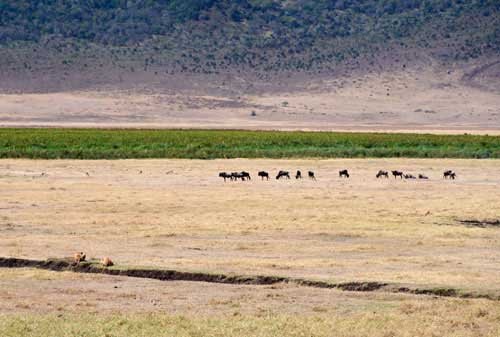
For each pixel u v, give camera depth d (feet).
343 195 525.34
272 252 343.05
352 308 261.65
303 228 395.96
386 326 241.76
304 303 267.39
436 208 466.29
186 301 269.85
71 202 480.64
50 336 231.71
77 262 314.55
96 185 572.10
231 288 285.84
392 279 293.02
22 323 242.99
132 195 515.91
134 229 392.06
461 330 239.91
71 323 243.60
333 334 234.79
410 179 634.02
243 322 244.63
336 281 288.51
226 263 317.01
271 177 640.17
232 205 472.85
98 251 341.21
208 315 254.27
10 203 474.49
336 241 368.27
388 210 456.86
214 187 567.59
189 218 424.05
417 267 316.60
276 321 246.06
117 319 247.50
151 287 286.66
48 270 311.06
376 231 390.21
